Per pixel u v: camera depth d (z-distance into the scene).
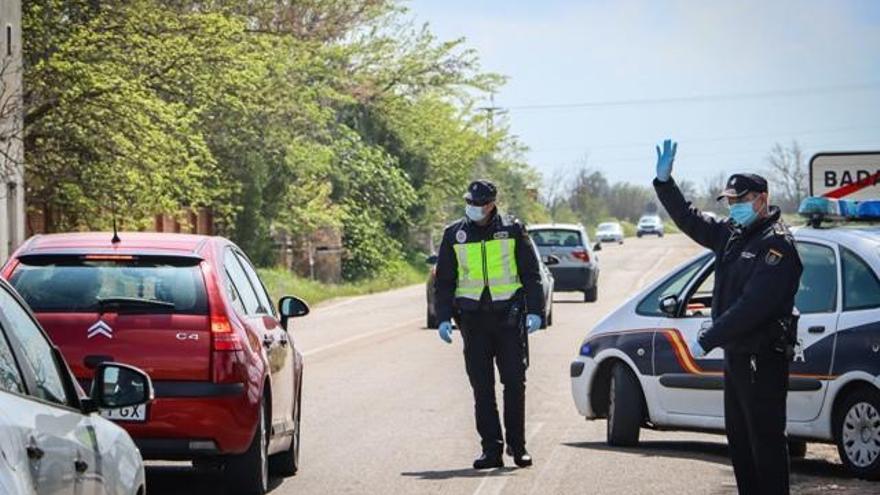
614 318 34.72
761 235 23.17
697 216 23.77
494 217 31.55
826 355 29.72
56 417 14.47
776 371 23.09
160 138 76.56
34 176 77.50
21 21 73.94
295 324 82.94
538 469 31.09
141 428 25.92
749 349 23.05
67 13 78.50
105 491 15.76
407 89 157.12
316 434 36.88
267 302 31.31
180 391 26.02
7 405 12.73
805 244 30.91
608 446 34.53
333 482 29.66
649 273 157.00
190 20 81.88
